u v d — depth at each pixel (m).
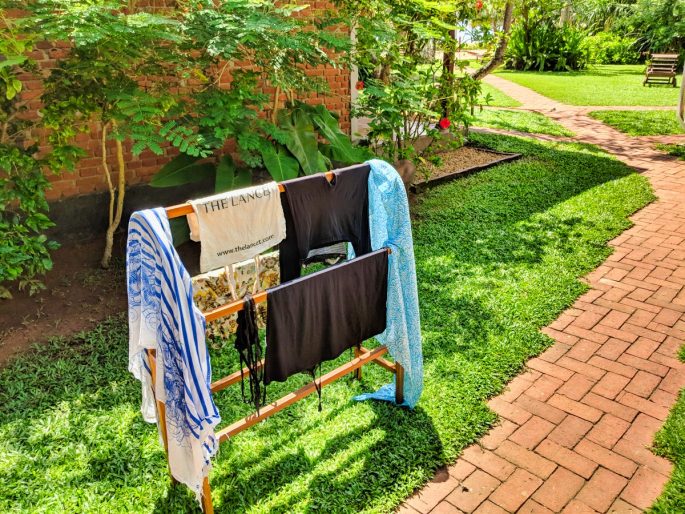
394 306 3.29
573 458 3.15
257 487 2.92
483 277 5.18
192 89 5.49
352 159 6.40
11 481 2.91
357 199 3.22
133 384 3.68
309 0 6.60
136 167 5.76
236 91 5.13
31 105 4.92
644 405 3.58
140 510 2.78
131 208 5.82
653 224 6.55
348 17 6.30
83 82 4.41
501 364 3.95
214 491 2.91
